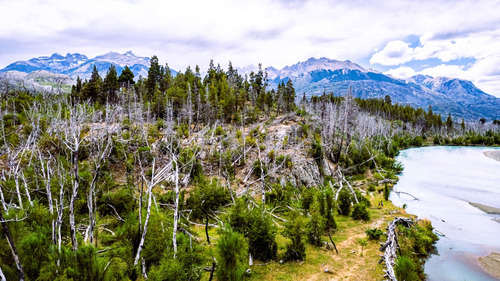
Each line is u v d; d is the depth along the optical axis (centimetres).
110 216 1719
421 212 2889
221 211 2086
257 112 6431
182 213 1967
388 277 1370
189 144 3447
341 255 1650
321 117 6322
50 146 1905
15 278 822
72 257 825
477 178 4600
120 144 2606
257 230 1509
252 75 9288
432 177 4697
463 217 2725
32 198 1647
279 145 3956
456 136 11781
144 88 6225
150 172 2466
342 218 2430
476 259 1805
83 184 1634
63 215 1343
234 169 3183
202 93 5816
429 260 1798
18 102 3622
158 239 1162
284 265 1497
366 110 12531
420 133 12400
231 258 991
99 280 827
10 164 1448
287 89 7575
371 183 4128
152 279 944
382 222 2292
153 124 4316
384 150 7012
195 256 1145
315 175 3738
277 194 2545
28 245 878
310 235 1800
